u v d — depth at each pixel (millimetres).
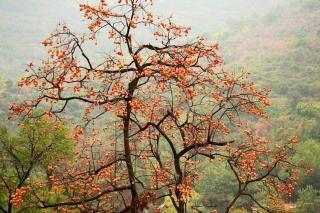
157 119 12352
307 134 70312
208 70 10977
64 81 10172
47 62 10594
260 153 12398
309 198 46250
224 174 47531
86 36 11555
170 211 29953
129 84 10352
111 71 10398
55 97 10859
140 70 10414
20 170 17922
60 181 13242
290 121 78812
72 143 16516
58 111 10562
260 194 43250
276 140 66312
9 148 16188
